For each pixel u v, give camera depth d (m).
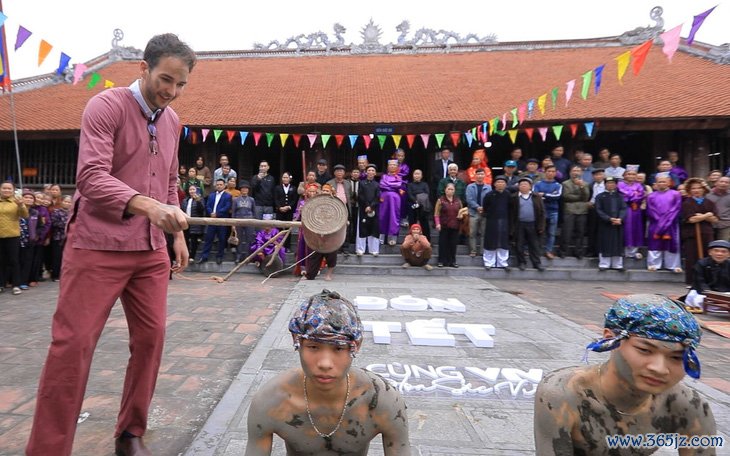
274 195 10.16
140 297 2.12
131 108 1.99
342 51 18.84
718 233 7.89
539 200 9.38
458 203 9.48
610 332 1.23
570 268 9.59
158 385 3.15
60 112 13.93
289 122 12.32
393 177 10.28
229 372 3.43
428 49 18.55
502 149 16.50
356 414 1.41
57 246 8.09
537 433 1.36
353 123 12.18
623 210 9.23
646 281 9.20
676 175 10.33
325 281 8.16
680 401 1.30
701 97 12.17
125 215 1.80
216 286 7.56
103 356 3.76
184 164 14.74
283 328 4.60
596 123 11.65
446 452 2.23
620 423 1.29
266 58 18.89
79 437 2.39
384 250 10.34
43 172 13.88
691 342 1.12
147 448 2.24
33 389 3.06
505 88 14.28
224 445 2.25
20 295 6.73
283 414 1.41
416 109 12.99
